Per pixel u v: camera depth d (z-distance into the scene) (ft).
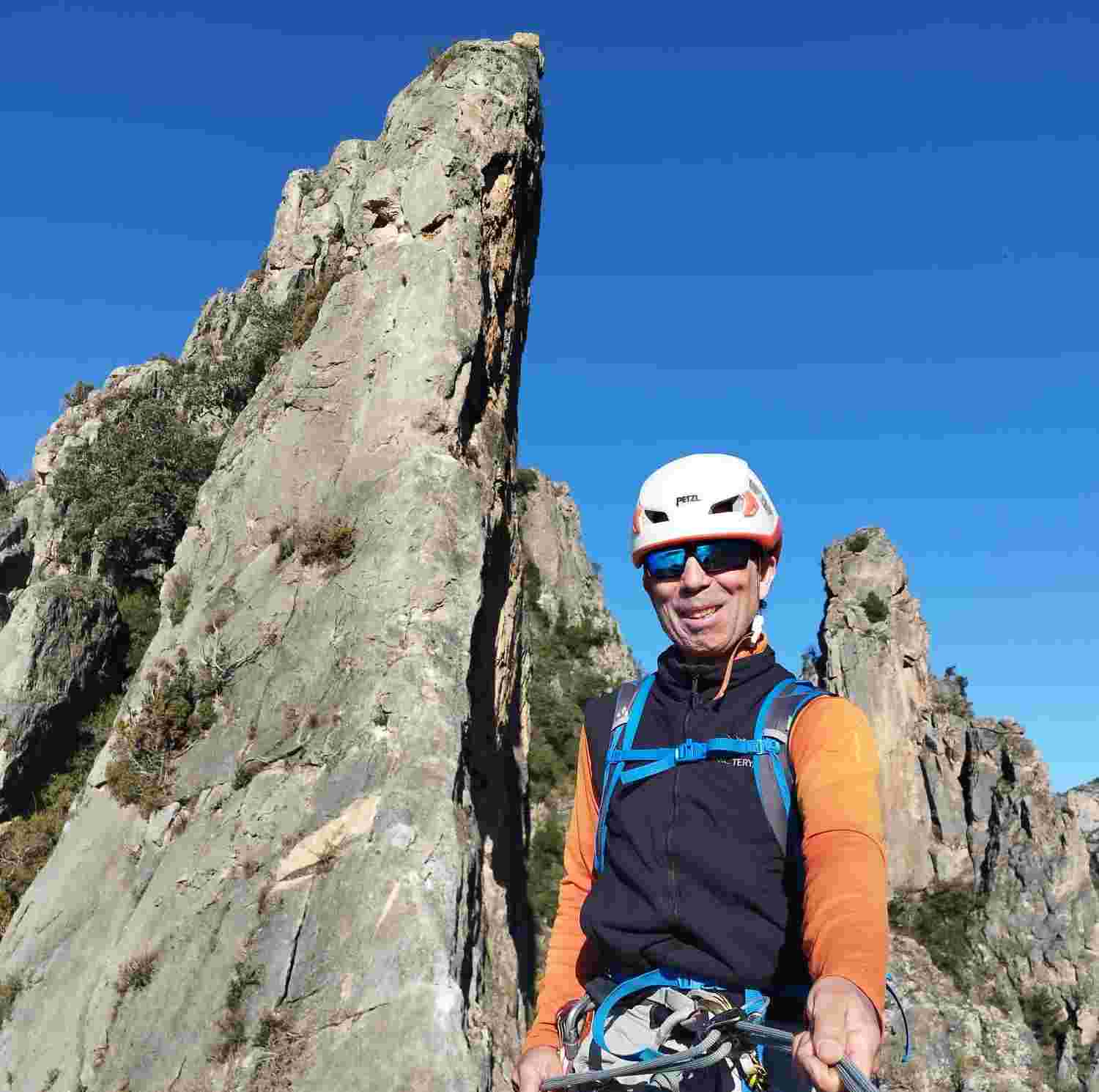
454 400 106.01
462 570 96.53
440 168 113.60
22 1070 82.23
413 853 79.15
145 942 83.82
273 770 89.86
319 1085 70.08
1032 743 352.49
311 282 200.03
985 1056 289.53
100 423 199.31
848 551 390.83
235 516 112.47
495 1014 80.28
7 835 121.19
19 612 135.64
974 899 336.90
